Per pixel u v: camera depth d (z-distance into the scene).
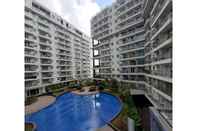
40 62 40.34
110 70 46.66
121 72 40.53
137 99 28.61
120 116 18.55
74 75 62.44
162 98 18.12
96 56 57.53
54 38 47.97
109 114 22.23
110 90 38.16
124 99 27.22
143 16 29.75
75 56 64.69
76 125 18.50
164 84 17.09
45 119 20.92
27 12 35.91
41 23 41.34
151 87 24.39
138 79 33.97
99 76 53.94
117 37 43.50
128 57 38.41
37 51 38.81
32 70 36.53
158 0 17.52
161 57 18.31
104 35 49.41
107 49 48.09
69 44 59.22
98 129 15.95
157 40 20.70
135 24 35.38
